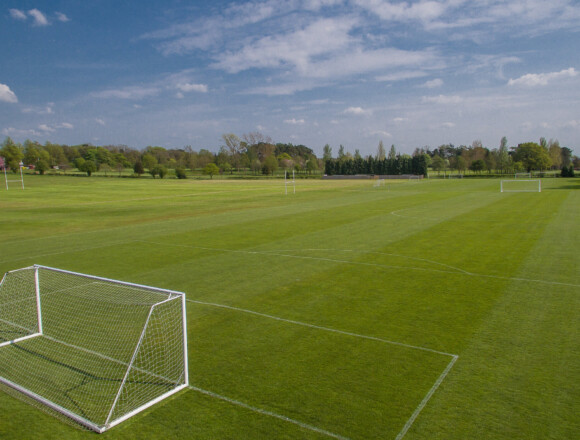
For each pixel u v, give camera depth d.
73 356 7.00
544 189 46.81
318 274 11.78
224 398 5.62
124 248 16.11
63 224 23.34
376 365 6.44
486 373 6.12
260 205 33.59
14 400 5.76
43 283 11.08
